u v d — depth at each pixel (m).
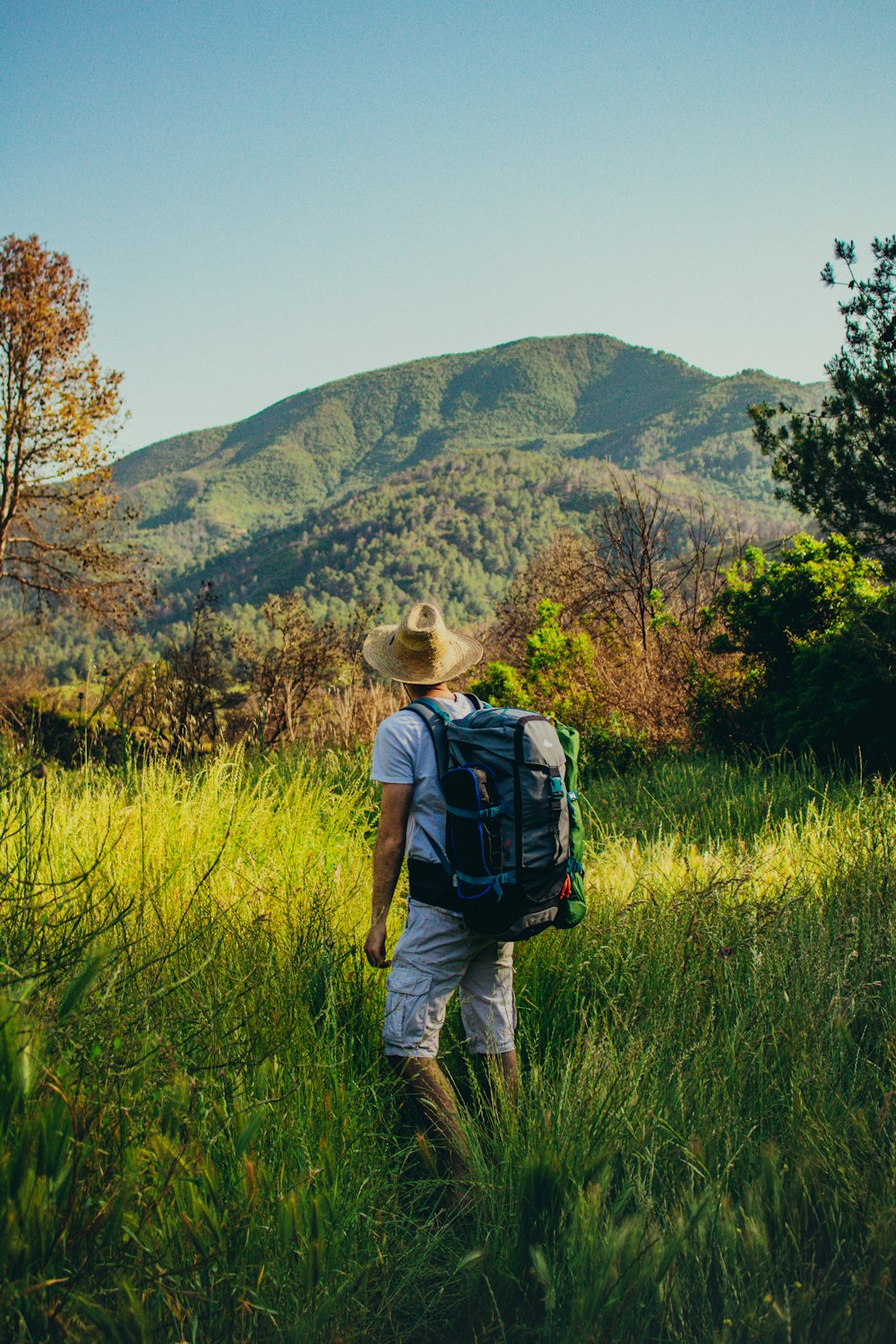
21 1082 1.84
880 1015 3.21
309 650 13.73
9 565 24.20
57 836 3.82
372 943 2.91
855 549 9.79
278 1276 1.98
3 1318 1.69
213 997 2.86
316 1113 2.50
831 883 4.51
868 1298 1.96
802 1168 2.32
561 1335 1.96
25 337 22.66
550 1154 2.29
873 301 9.23
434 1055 2.85
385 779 2.92
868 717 7.80
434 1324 2.09
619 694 11.18
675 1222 2.13
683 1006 3.18
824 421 9.75
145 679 8.69
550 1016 3.43
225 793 5.53
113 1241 1.83
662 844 6.15
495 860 2.71
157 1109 2.08
